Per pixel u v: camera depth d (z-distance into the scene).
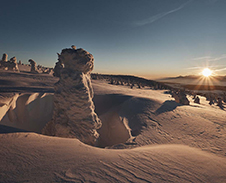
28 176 2.26
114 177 2.56
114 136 11.07
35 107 11.70
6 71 27.94
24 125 10.04
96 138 7.49
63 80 7.44
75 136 7.09
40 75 32.00
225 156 4.91
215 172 3.25
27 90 15.16
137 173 2.82
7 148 3.11
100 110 17.69
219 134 7.73
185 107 15.91
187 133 8.30
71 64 7.63
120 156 3.65
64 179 2.29
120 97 19.88
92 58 8.41
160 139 7.65
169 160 3.71
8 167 2.44
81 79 7.48
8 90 12.55
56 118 7.43
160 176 2.82
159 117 11.97
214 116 12.02
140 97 19.73
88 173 2.57
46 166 2.62
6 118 8.66
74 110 7.14
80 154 3.35
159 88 58.44
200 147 6.17
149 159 3.64
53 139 4.16
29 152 3.09
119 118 13.26
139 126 10.16
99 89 26.83
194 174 3.05
